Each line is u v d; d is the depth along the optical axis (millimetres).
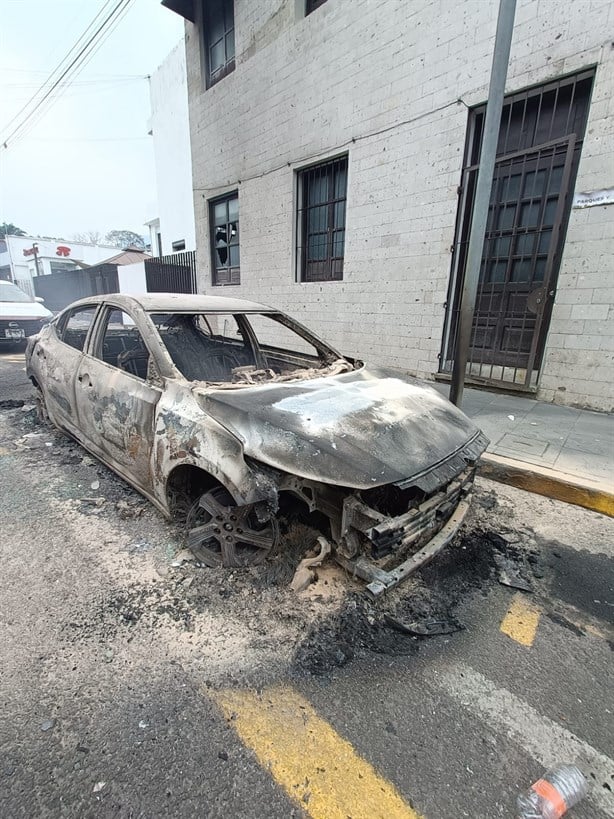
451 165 5254
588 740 1533
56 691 1653
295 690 1700
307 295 7512
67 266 33969
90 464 3744
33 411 5254
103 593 2188
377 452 2084
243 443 2072
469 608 2180
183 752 1450
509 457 3578
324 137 6703
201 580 2285
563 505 3182
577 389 4785
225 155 8836
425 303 5836
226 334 3928
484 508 3139
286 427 2094
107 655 1825
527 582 2381
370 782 1381
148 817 1264
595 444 3836
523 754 1479
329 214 7152
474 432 2672
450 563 2529
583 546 2713
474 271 3729
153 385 2643
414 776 1403
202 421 2275
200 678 1737
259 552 2352
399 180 5801
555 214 4711
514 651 1922
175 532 2730
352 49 6008
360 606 2141
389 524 1956
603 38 4074
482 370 5664
